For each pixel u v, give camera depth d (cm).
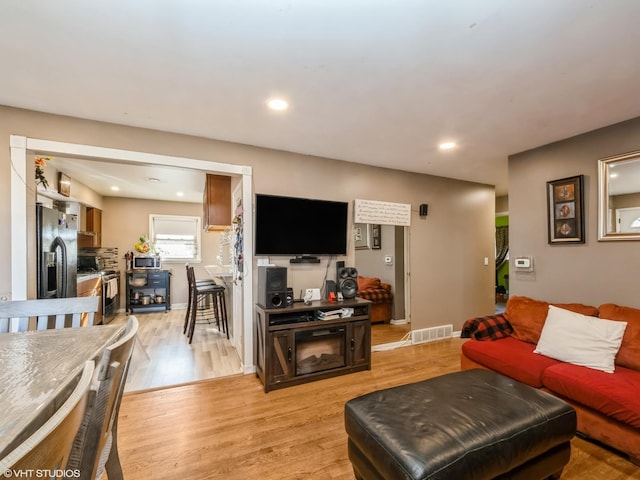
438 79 188
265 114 236
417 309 405
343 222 347
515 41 153
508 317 286
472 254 453
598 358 204
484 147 311
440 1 126
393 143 300
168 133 269
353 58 167
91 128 244
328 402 242
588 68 176
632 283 241
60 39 150
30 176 232
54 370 101
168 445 187
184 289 643
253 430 204
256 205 299
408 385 178
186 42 153
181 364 320
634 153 241
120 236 604
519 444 133
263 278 280
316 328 282
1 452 57
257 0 125
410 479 113
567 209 282
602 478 159
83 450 79
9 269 217
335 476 163
